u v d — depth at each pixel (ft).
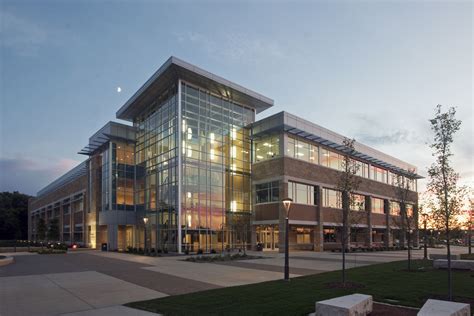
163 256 109.09
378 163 190.70
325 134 153.48
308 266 76.02
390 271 64.03
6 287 48.78
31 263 85.15
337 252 134.00
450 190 39.99
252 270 68.28
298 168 139.13
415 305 35.37
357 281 51.42
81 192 187.52
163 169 134.82
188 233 123.24
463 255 115.14
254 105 156.15
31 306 36.70
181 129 127.65
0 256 93.66
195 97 134.82
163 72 127.75
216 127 140.36
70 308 35.65
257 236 144.66
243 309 33.99
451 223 40.37
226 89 140.36
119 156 154.61
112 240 146.82
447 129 40.11
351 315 27.89
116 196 150.20
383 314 31.35
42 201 287.69
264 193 141.59
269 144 142.92
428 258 100.37
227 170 141.49
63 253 126.93
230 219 135.95
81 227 188.14
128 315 32.53
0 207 343.46
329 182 151.94
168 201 128.98
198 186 129.49
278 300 37.99
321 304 29.25
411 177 151.53
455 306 27.89
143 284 50.80
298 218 135.44
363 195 175.83
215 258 95.09
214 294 41.68
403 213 90.89
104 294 43.06
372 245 177.88
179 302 37.42
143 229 142.82
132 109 156.35
